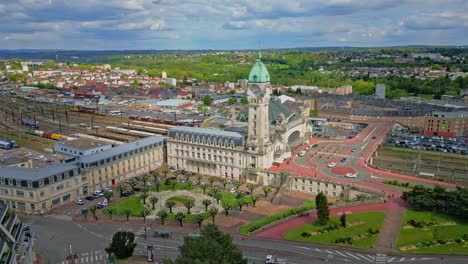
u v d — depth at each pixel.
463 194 185.62
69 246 172.50
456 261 149.12
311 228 183.50
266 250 164.38
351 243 166.38
